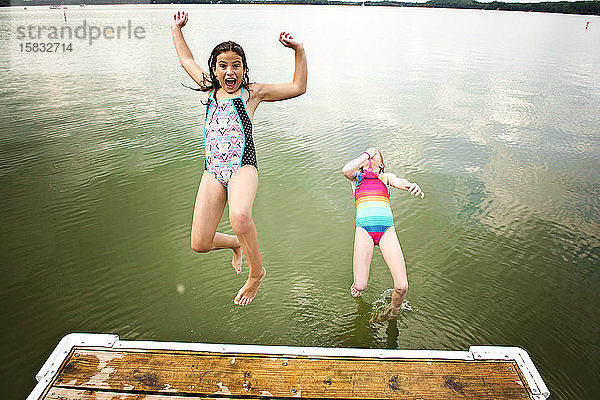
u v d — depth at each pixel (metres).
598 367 4.07
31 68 17.02
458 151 9.11
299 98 13.12
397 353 3.22
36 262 5.45
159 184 7.42
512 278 5.28
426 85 15.12
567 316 4.69
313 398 2.88
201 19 50.09
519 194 7.35
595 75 17.58
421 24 47.47
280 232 6.23
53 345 4.24
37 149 8.76
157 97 12.79
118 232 6.09
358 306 4.89
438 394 2.92
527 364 3.14
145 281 5.16
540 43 28.78
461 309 4.79
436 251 5.77
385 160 8.52
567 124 11.03
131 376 3.04
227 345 3.29
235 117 2.98
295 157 8.68
